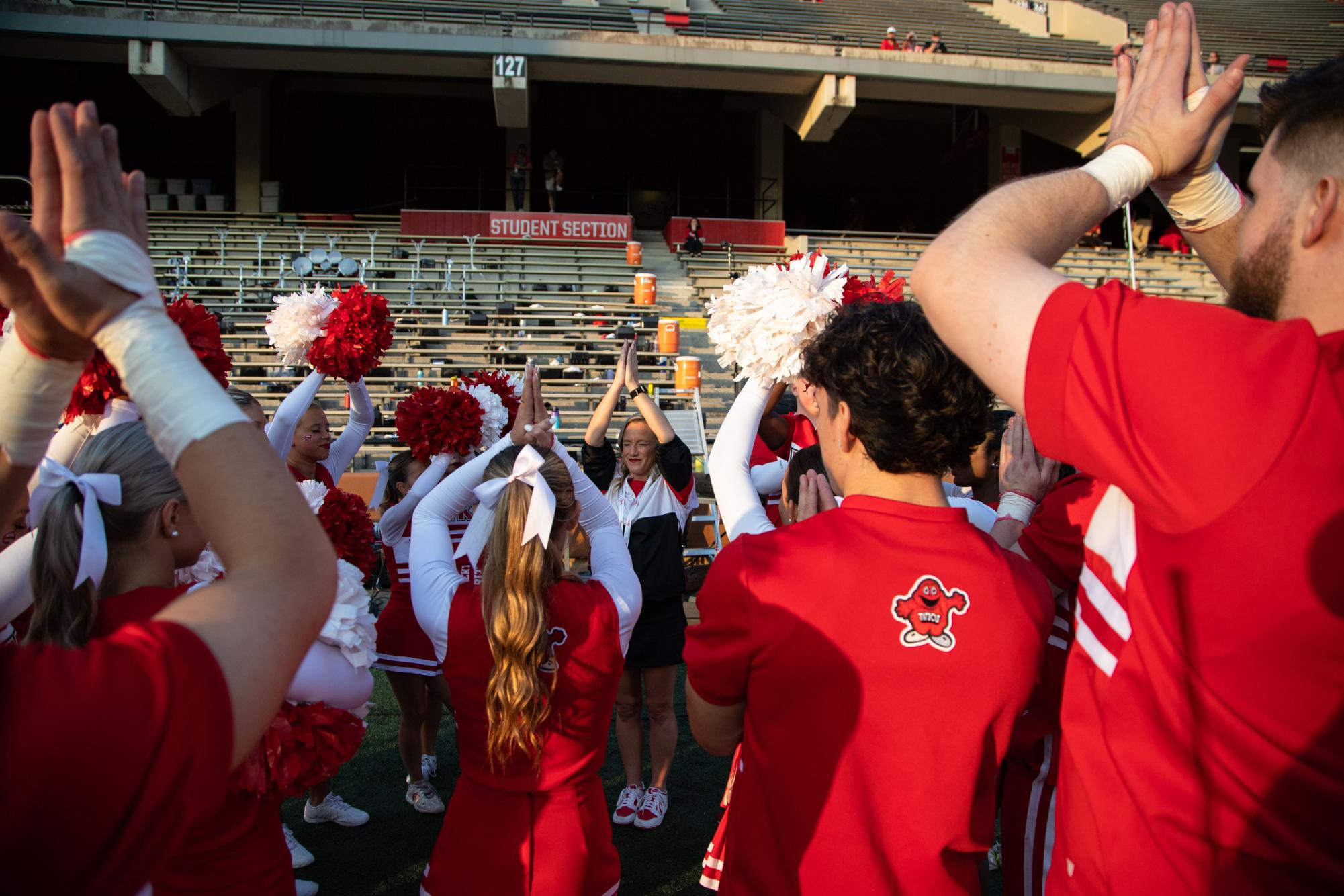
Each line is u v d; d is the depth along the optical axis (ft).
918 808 4.29
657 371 51.98
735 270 65.51
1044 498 5.47
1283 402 2.61
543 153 87.86
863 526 4.63
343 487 31.12
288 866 6.38
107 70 78.95
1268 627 2.65
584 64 65.57
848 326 4.77
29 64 77.00
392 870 10.61
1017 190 3.34
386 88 80.33
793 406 12.71
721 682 4.75
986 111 83.41
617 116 88.12
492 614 6.77
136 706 2.27
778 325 5.93
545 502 6.66
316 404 12.93
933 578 4.46
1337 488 2.55
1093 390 2.86
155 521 4.88
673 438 13.41
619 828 12.01
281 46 62.08
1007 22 85.46
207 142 83.10
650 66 65.82
